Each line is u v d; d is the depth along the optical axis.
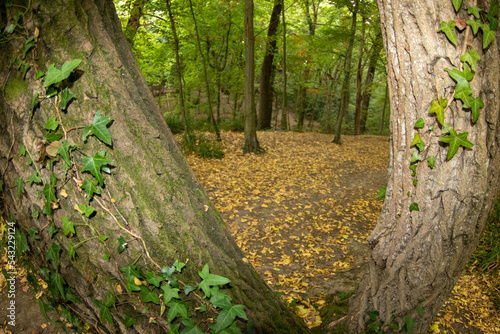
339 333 2.31
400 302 2.00
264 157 9.72
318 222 5.59
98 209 1.26
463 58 1.46
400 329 2.02
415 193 1.77
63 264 1.39
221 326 1.41
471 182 1.64
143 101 1.47
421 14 1.50
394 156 1.86
